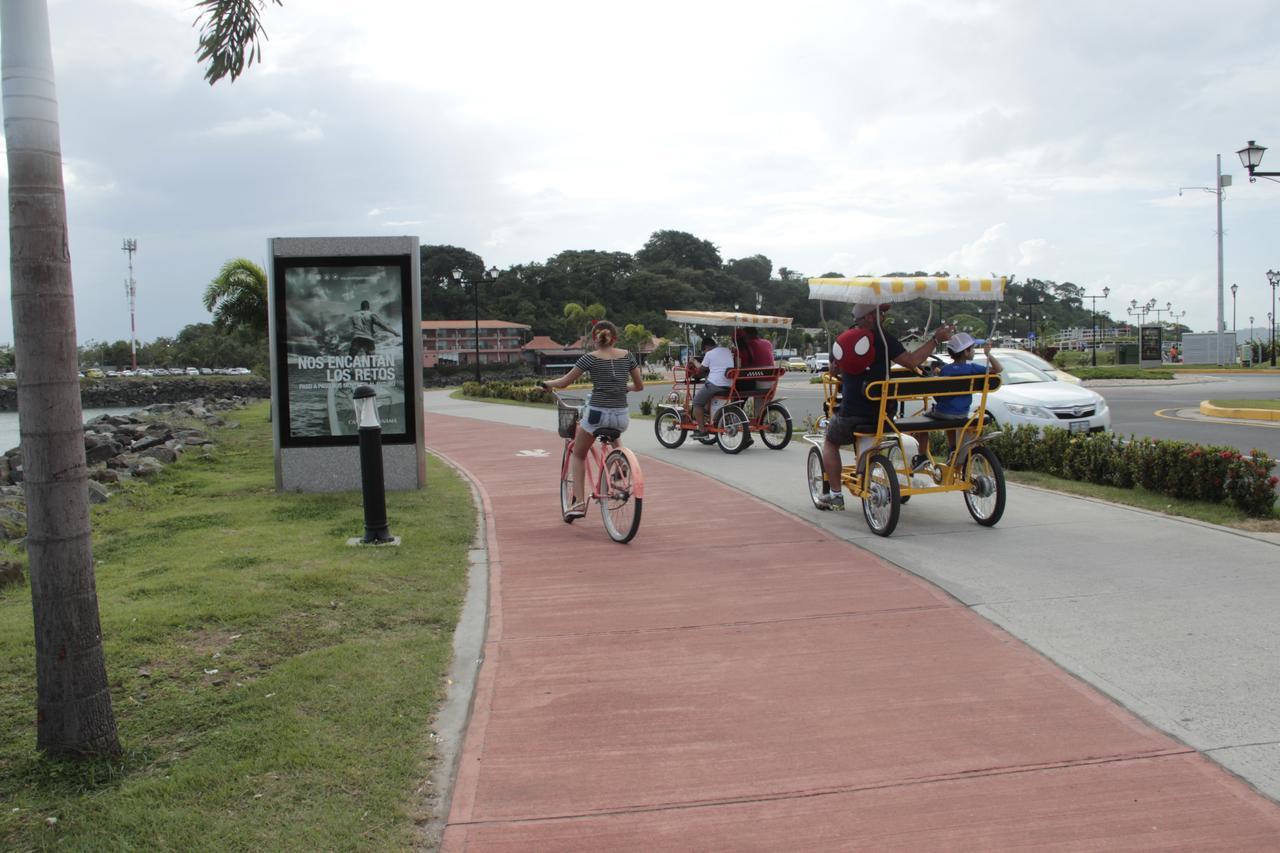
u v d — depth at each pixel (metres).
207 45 5.96
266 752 4.02
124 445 18.30
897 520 7.97
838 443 8.55
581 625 5.86
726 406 14.52
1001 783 3.76
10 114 3.70
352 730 4.27
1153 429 17.61
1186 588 6.22
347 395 11.32
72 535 3.89
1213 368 47.94
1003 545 7.64
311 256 11.17
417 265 11.23
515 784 3.83
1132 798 3.61
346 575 6.83
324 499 10.67
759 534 8.34
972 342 8.41
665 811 3.61
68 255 3.88
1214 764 3.85
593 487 8.68
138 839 3.38
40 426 3.82
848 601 6.21
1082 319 151.88
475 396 39.62
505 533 8.71
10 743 4.12
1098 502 9.34
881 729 4.27
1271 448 14.19
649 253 133.62
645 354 84.88
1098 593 6.18
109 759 3.94
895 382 7.88
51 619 3.88
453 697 4.71
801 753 4.06
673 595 6.48
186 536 8.65
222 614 5.84
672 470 12.66
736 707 4.55
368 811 3.59
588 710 4.55
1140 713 4.34
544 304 114.69
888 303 8.19
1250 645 5.14
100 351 116.56
